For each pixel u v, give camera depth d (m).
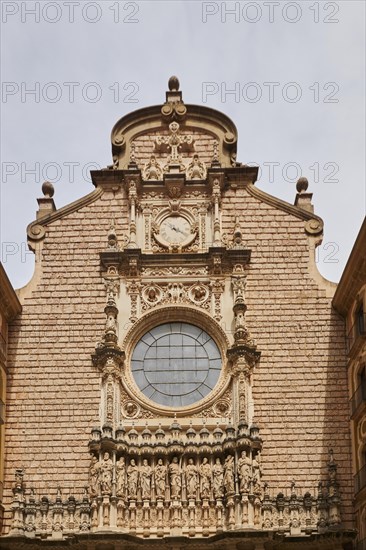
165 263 52.94
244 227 54.00
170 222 54.38
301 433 48.91
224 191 54.94
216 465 47.41
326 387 49.94
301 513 46.72
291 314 51.72
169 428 48.72
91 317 51.94
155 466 47.47
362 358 47.31
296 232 53.81
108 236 53.62
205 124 56.88
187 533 46.19
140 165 56.16
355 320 48.72
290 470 48.09
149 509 46.62
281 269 52.84
